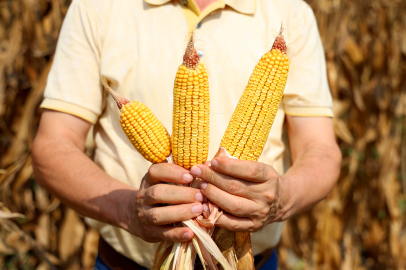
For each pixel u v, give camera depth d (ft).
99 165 5.13
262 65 3.53
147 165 4.88
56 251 11.45
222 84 4.76
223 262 3.61
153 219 3.62
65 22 5.05
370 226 12.57
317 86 4.94
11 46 10.06
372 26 11.87
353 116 11.86
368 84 12.07
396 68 12.00
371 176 12.31
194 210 3.55
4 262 11.20
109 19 4.84
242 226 3.70
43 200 10.86
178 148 3.55
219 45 4.76
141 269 5.25
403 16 11.88
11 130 10.96
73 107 4.74
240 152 3.63
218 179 3.51
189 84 3.31
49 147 4.62
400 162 13.05
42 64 10.64
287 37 4.90
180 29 4.80
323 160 4.72
